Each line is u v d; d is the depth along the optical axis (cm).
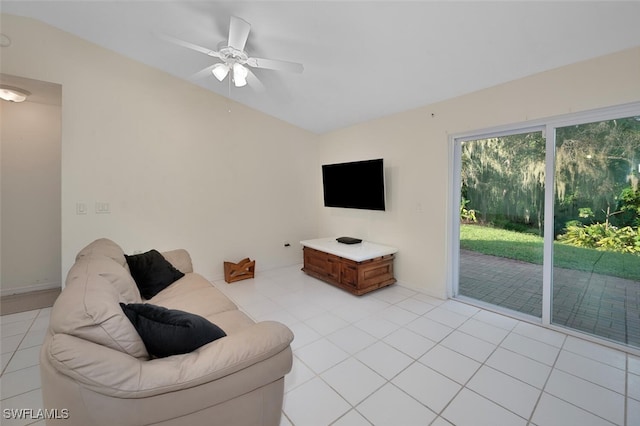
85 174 297
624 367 200
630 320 222
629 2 167
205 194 379
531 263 277
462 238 328
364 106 360
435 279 332
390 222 379
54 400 97
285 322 272
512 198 285
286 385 184
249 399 125
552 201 254
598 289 235
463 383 186
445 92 297
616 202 224
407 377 192
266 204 439
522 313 283
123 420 100
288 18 220
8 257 338
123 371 99
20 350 222
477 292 319
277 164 448
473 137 307
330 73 293
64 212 288
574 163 241
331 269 373
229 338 126
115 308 115
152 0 225
